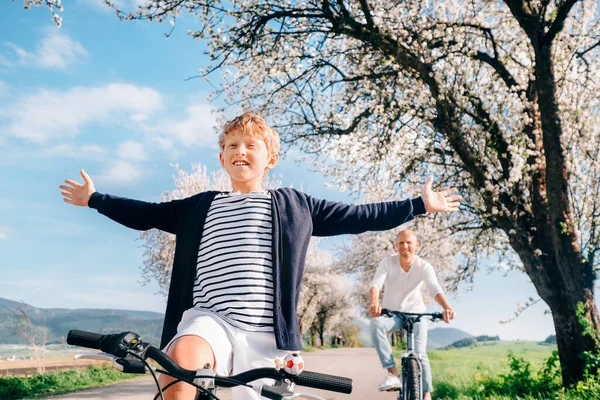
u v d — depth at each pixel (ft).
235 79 34.55
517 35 30.27
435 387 28.58
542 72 23.77
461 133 25.84
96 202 7.55
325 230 7.52
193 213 7.32
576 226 24.88
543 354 42.24
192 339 5.59
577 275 23.53
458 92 26.84
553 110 23.58
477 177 25.63
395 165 34.50
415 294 16.38
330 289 147.64
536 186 25.75
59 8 24.38
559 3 26.02
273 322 6.40
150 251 78.79
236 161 7.38
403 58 26.96
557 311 23.97
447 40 27.63
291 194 7.45
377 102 31.60
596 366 22.66
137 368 4.46
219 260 6.73
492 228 30.96
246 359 6.10
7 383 36.88
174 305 7.02
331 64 32.68
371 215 7.49
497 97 27.73
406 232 16.34
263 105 35.42
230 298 6.44
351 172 36.99
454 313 14.89
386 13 29.68
